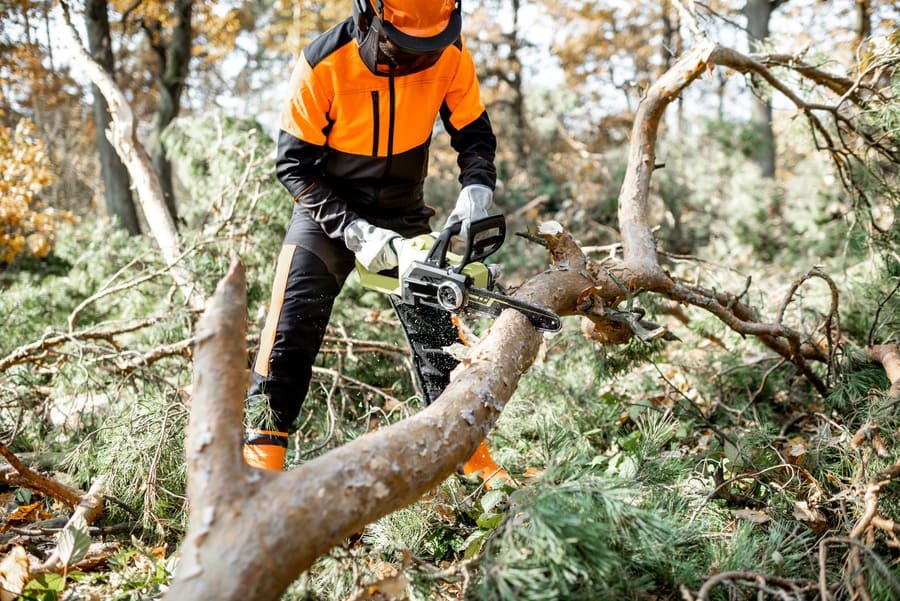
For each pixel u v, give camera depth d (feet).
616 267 8.06
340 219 7.16
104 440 8.09
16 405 9.28
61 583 5.49
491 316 6.50
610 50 45.11
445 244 6.27
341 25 6.97
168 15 32.48
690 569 5.34
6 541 6.53
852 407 8.29
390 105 7.15
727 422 10.01
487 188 7.68
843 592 5.20
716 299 9.23
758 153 31.04
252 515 3.94
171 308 11.68
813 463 7.34
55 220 25.35
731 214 27.76
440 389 8.25
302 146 7.23
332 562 5.30
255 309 12.66
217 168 15.58
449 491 7.07
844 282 11.41
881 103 10.30
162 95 31.89
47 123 47.65
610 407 9.89
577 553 4.68
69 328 11.03
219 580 3.75
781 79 11.22
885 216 12.26
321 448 8.89
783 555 5.86
